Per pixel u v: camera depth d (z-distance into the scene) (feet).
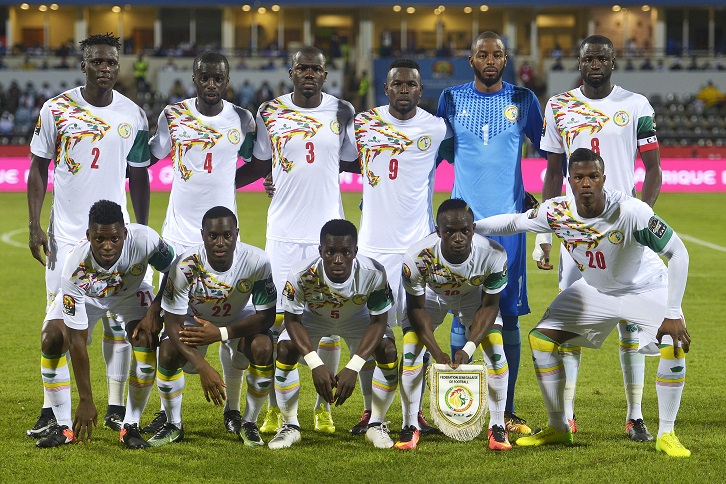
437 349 25.34
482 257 25.12
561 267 28.35
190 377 32.99
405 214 28.35
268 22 177.68
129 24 177.17
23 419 27.48
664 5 165.89
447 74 160.56
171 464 23.53
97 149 27.35
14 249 67.36
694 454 24.31
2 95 144.66
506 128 28.37
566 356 26.86
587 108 27.76
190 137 28.19
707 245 68.95
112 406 27.37
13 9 173.99
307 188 28.50
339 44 166.50
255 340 25.27
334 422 28.04
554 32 178.40
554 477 22.49
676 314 23.76
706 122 142.61
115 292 25.70
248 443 25.38
